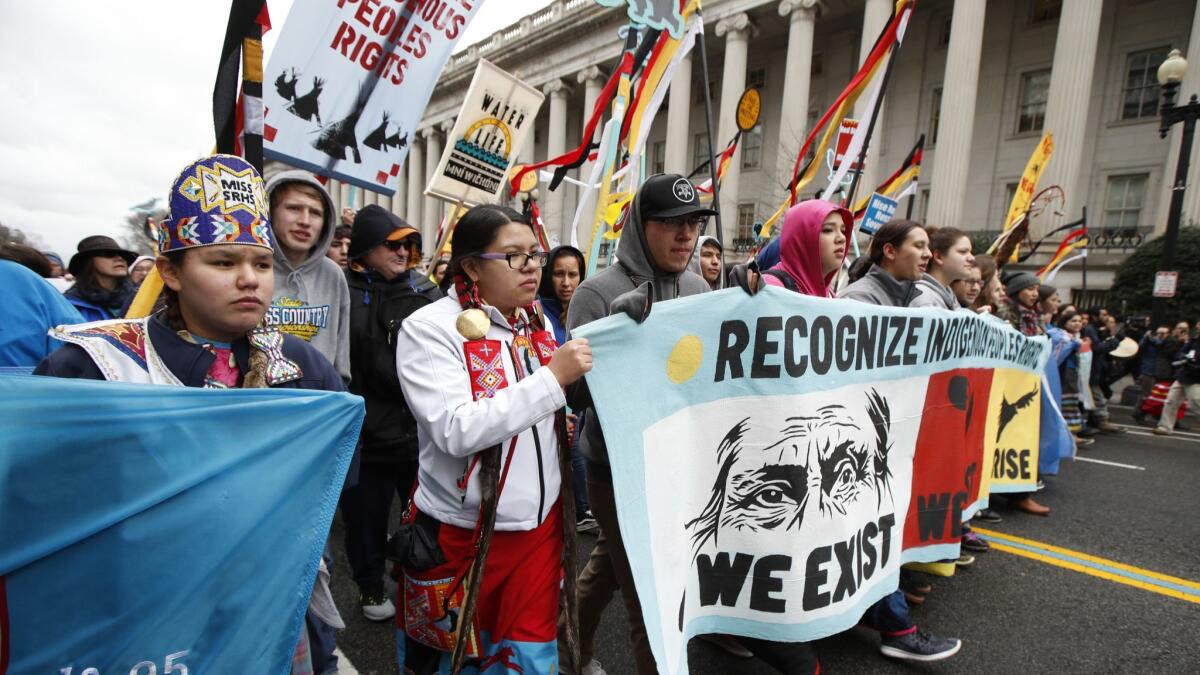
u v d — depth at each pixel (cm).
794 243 234
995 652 233
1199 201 1366
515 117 386
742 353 169
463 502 141
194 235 106
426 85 256
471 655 141
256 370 120
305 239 225
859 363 201
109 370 105
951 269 322
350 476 148
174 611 100
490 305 151
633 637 181
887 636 225
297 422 112
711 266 429
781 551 176
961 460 257
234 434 105
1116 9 1597
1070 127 1450
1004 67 1752
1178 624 256
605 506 183
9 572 86
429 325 141
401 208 3250
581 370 135
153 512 97
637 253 194
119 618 95
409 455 247
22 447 86
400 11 241
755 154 2150
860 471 201
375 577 249
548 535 154
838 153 449
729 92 1878
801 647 182
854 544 197
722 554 172
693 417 164
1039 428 386
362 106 242
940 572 259
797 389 177
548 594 151
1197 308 1206
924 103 1841
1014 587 289
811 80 2031
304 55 226
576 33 2212
